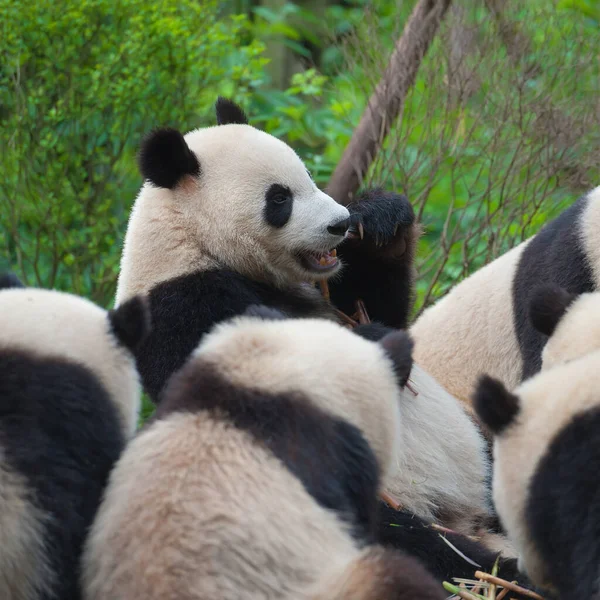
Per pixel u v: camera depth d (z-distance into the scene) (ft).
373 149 79.97
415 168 79.92
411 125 81.97
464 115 81.25
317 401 40.24
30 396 39.91
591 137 79.97
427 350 68.39
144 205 58.13
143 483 38.24
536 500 41.42
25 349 40.91
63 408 40.22
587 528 39.52
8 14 81.66
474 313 66.64
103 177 85.20
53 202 82.69
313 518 37.86
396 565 37.83
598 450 40.16
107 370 42.52
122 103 82.48
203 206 57.21
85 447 40.24
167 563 36.27
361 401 41.32
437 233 97.91
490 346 65.31
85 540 39.06
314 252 59.47
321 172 98.94
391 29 102.78
